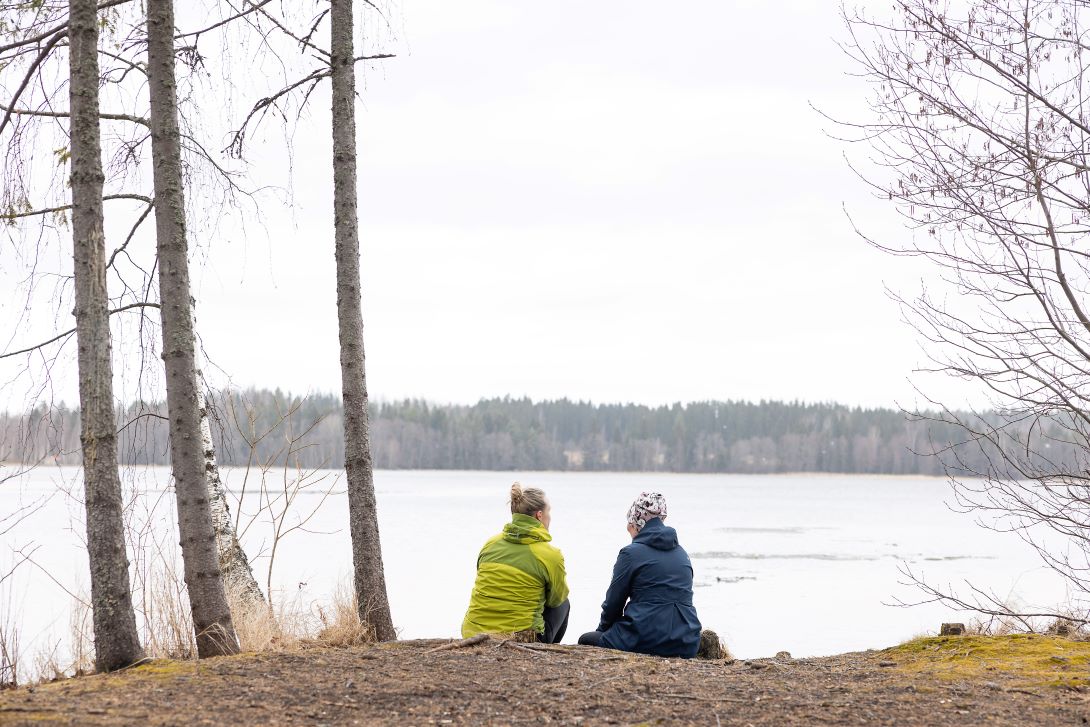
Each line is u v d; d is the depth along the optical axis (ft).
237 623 19.84
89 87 16.08
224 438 25.36
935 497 306.35
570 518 159.94
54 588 43.06
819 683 15.33
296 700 13.43
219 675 14.93
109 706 12.83
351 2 22.03
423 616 52.80
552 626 20.58
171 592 19.19
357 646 18.84
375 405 475.31
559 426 544.21
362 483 21.20
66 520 90.89
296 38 22.50
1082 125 17.16
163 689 13.92
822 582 76.38
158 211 17.57
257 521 90.43
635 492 304.30
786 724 12.53
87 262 15.84
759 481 456.45
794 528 149.07
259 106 23.15
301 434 24.57
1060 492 18.30
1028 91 17.33
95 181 16.02
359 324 21.61
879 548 112.06
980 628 21.68
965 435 19.25
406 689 14.21
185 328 17.53
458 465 464.65
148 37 17.70
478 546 99.66
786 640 49.19
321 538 87.04
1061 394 17.81
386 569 76.69
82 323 15.83
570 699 13.83
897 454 476.13
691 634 19.60
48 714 12.32
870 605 62.59
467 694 14.02
